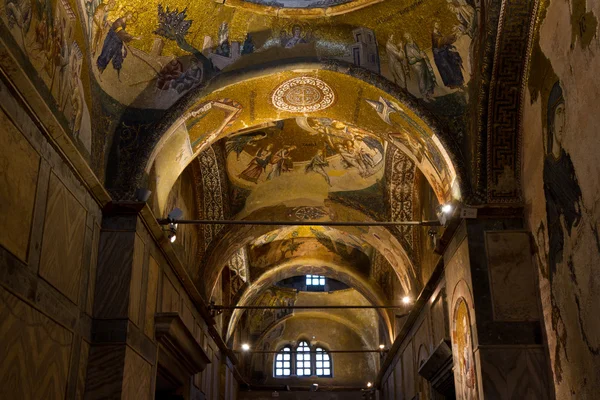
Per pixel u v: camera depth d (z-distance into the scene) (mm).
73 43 8922
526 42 9711
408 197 16438
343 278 23391
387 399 23391
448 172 11211
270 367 31172
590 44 7746
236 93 11711
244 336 29656
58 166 8234
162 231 11352
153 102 10969
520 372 9586
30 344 7262
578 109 8125
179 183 15047
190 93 11094
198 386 16672
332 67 11398
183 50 11008
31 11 7578
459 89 10930
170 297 13008
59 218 8234
